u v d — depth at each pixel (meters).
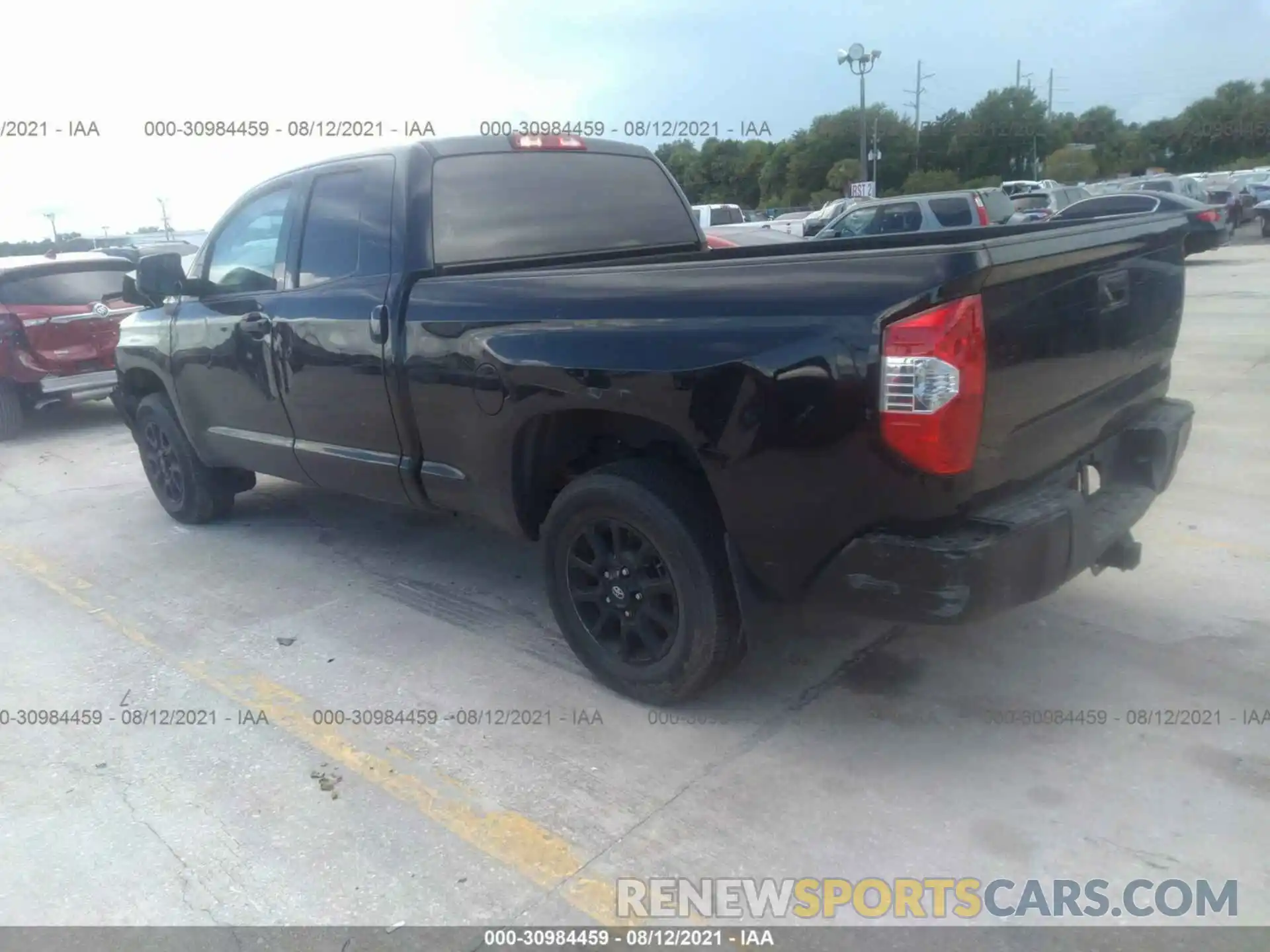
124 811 3.17
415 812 3.09
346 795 3.19
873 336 2.65
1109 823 2.84
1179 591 4.29
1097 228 3.14
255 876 2.83
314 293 4.39
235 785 3.29
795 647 3.96
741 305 2.94
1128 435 3.61
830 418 2.74
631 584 3.51
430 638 4.30
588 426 3.56
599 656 3.69
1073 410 3.17
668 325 3.08
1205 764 3.08
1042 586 2.86
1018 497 2.97
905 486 2.70
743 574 3.16
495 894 2.71
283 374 4.61
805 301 2.80
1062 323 3.00
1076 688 3.55
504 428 3.62
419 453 4.09
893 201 15.95
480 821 3.02
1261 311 12.57
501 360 3.53
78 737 3.63
